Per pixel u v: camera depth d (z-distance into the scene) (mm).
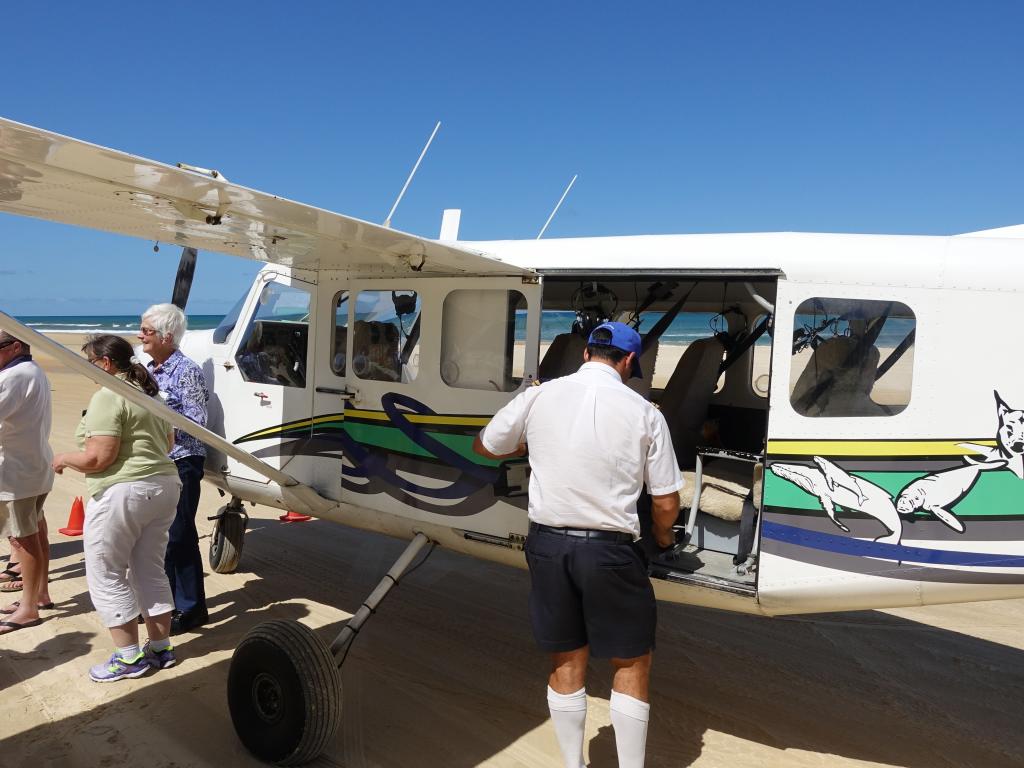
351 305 3602
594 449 2270
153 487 3201
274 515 6402
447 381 3291
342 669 3531
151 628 3385
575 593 2350
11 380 3531
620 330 2479
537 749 2889
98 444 3039
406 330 3424
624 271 2893
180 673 3395
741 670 3709
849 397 2660
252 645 2705
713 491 3312
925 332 2570
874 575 2602
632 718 2352
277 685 2648
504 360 3129
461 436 3236
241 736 2775
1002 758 2957
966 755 2973
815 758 2916
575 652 2434
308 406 3811
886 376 2625
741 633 4195
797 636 4164
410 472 3410
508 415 2479
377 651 3750
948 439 2559
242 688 2768
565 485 2285
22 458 3686
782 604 2682
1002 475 2539
